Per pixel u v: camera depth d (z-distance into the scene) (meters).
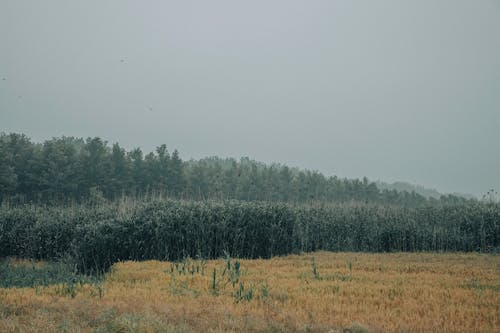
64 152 53.62
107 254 15.95
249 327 7.46
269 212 19.28
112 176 55.12
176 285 10.98
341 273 13.04
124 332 7.19
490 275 12.77
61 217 20.05
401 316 8.10
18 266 15.84
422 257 17.69
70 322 7.71
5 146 50.06
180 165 60.28
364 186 73.75
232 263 15.56
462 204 24.98
